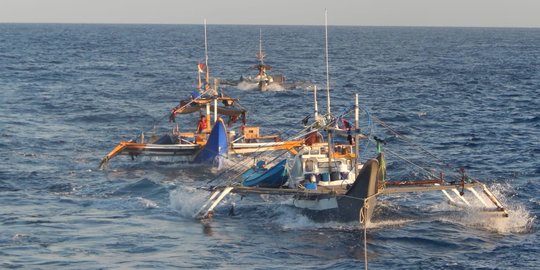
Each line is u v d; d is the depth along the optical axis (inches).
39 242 1838.1
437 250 1827.0
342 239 1898.4
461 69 7657.5
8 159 2783.0
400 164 2736.2
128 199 2247.8
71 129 3494.1
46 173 2578.7
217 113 3056.1
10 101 4429.1
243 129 2876.5
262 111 4239.7
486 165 2736.2
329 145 2124.8
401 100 4815.5
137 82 5826.8
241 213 2103.8
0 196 2260.1
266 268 1692.9
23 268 1667.1
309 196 2030.0
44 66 7352.4
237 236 1916.8
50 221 2009.1
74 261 1715.1
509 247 1840.6
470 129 3565.5
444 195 2260.1
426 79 6432.1
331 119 2258.9
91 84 5605.3
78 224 1987.0
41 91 5036.9
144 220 2038.6
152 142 2866.6
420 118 3959.2
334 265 1717.5
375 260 1750.7
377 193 1961.1
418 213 2102.6
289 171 2144.4
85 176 2551.7
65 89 5196.9
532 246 1846.7
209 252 1793.8
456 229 1972.2
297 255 1782.7
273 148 2714.1
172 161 2743.6
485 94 5172.2
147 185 2404.0
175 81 5949.8
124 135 3368.6
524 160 2822.3
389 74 6963.6
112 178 2529.5
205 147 2701.8
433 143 3176.7
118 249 1803.6
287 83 5679.1
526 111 4227.4
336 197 1982.0
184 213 2110.0
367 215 1955.0
